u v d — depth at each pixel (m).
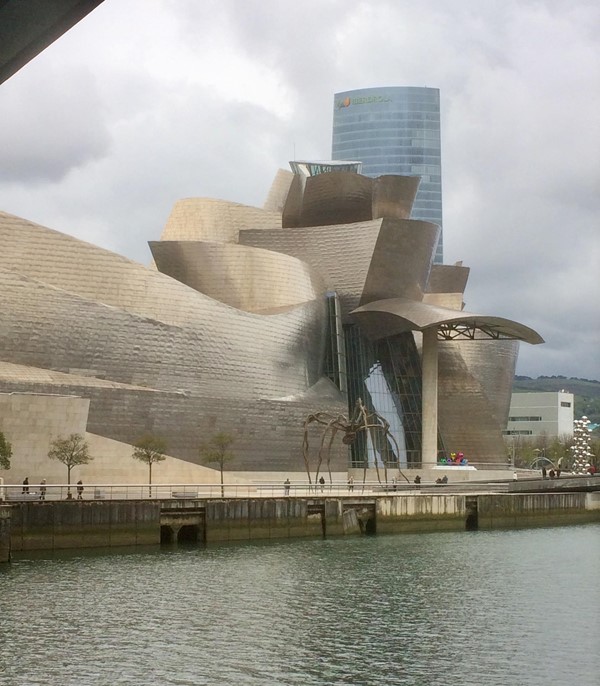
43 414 57.47
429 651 28.25
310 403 80.69
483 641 29.61
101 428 66.00
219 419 73.06
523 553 49.75
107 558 44.50
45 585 37.09
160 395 69.25
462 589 38.62
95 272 68.38
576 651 28.45
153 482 65.69
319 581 39.69
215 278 82.06
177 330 71.25
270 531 53.94
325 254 91.00
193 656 27.03
